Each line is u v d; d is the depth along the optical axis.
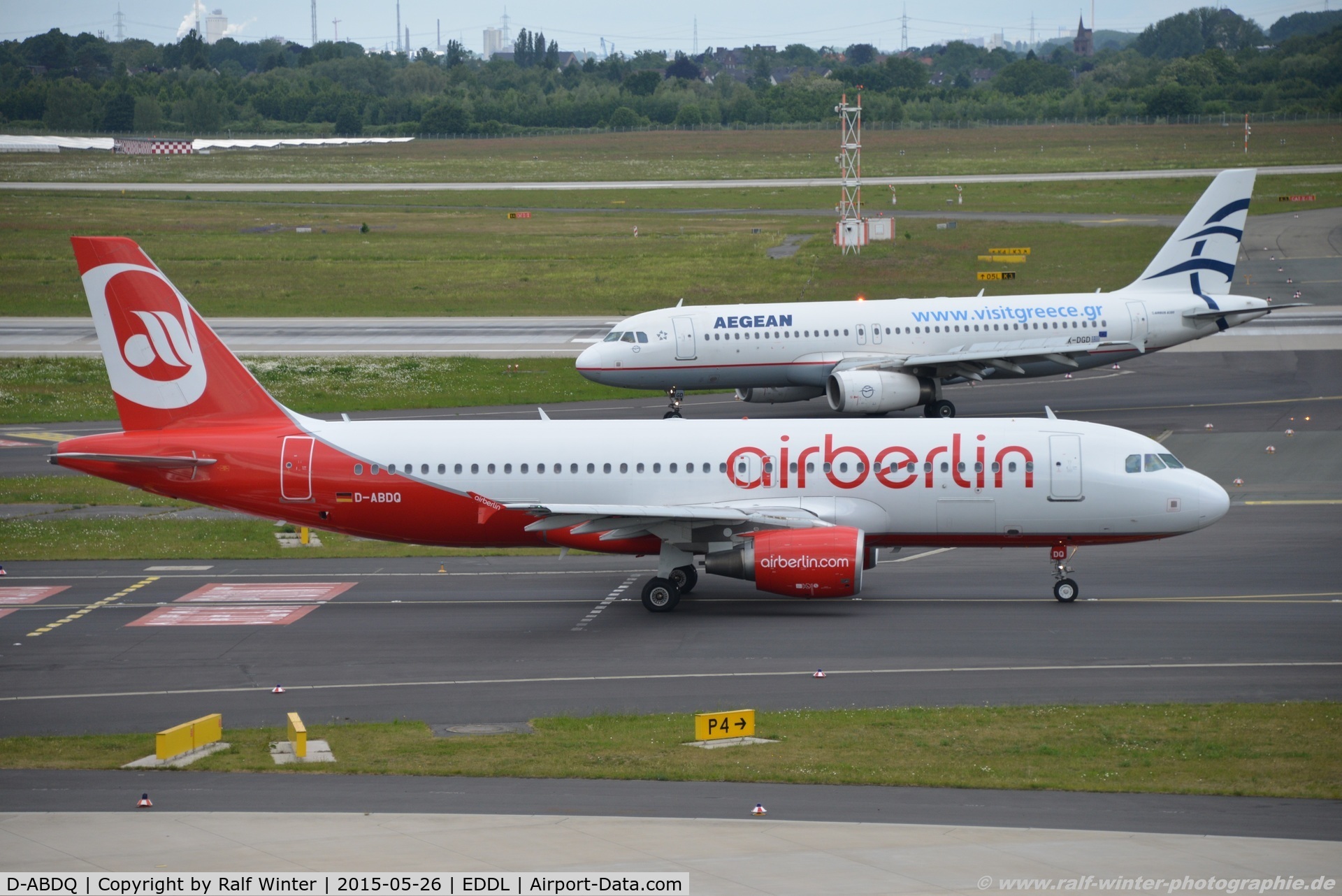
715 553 163.75
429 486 172.00
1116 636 151.88
